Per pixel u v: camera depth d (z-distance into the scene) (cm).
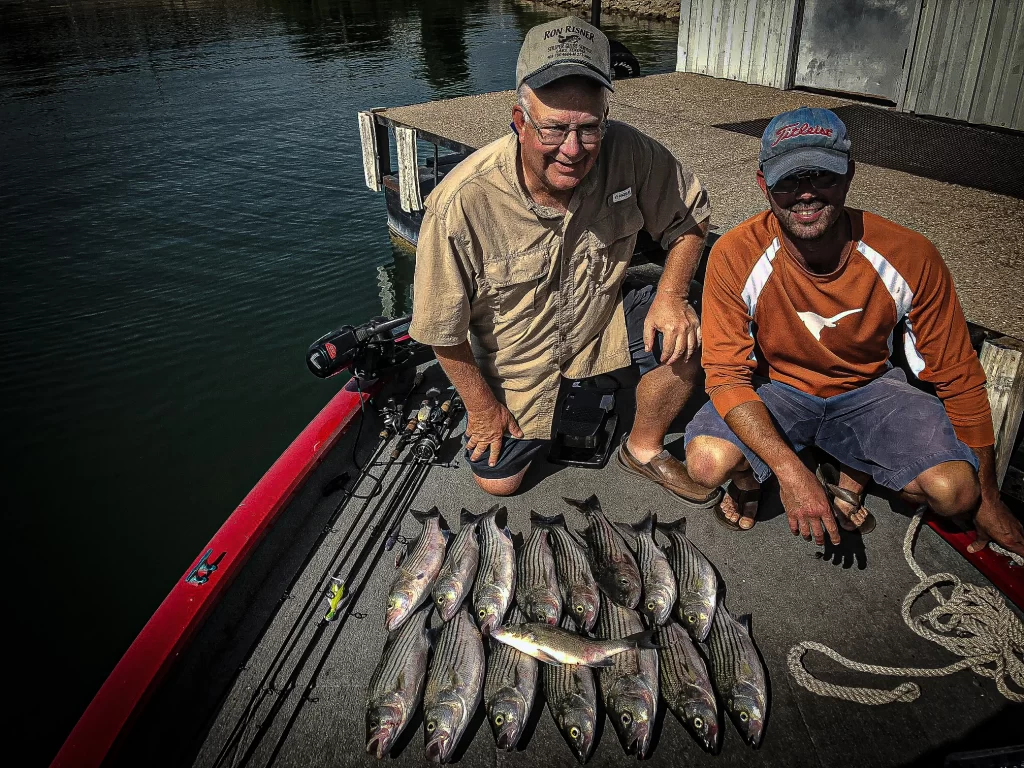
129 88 1805
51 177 1224
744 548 308
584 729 232
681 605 271
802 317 269
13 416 677
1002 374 298
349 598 295
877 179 519
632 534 304
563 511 331
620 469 351
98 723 232
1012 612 273
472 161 262
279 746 246
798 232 242
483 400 298
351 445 374
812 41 786
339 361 382
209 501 572
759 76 838
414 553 298
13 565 512
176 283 892
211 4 3381
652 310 303
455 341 276
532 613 273
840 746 236
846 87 772
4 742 391
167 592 490
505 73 1845
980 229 425
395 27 2588
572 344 302
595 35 229
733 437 280
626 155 273
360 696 260
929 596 285
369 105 1592
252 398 695
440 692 246
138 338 789
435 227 259
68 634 458
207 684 266
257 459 617
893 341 296
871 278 252
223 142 1383
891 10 709
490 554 292
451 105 821
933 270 249
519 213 264
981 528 269
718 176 522
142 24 2855
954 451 257
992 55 641
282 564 312
